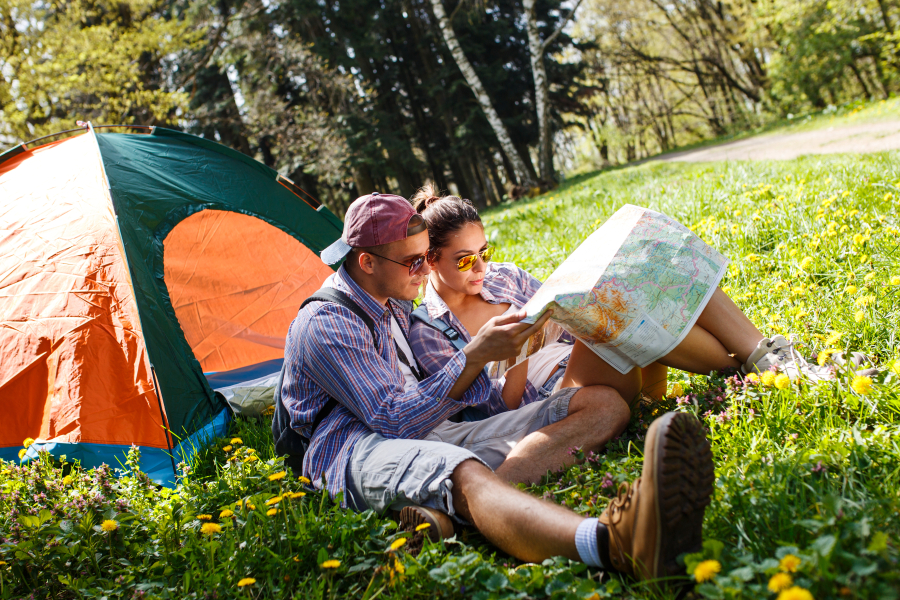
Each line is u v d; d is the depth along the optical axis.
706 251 2.41
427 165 23.78
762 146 15.38
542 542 1.66
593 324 2.20
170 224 4.18
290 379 2.38
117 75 16.08
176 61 21.42
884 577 1.16
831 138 12.55
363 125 22.03
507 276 3.04
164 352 3.50
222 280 4.71
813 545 1.27
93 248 3.71
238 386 3.86
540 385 2.82
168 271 4.28
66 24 15.68
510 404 2.59
